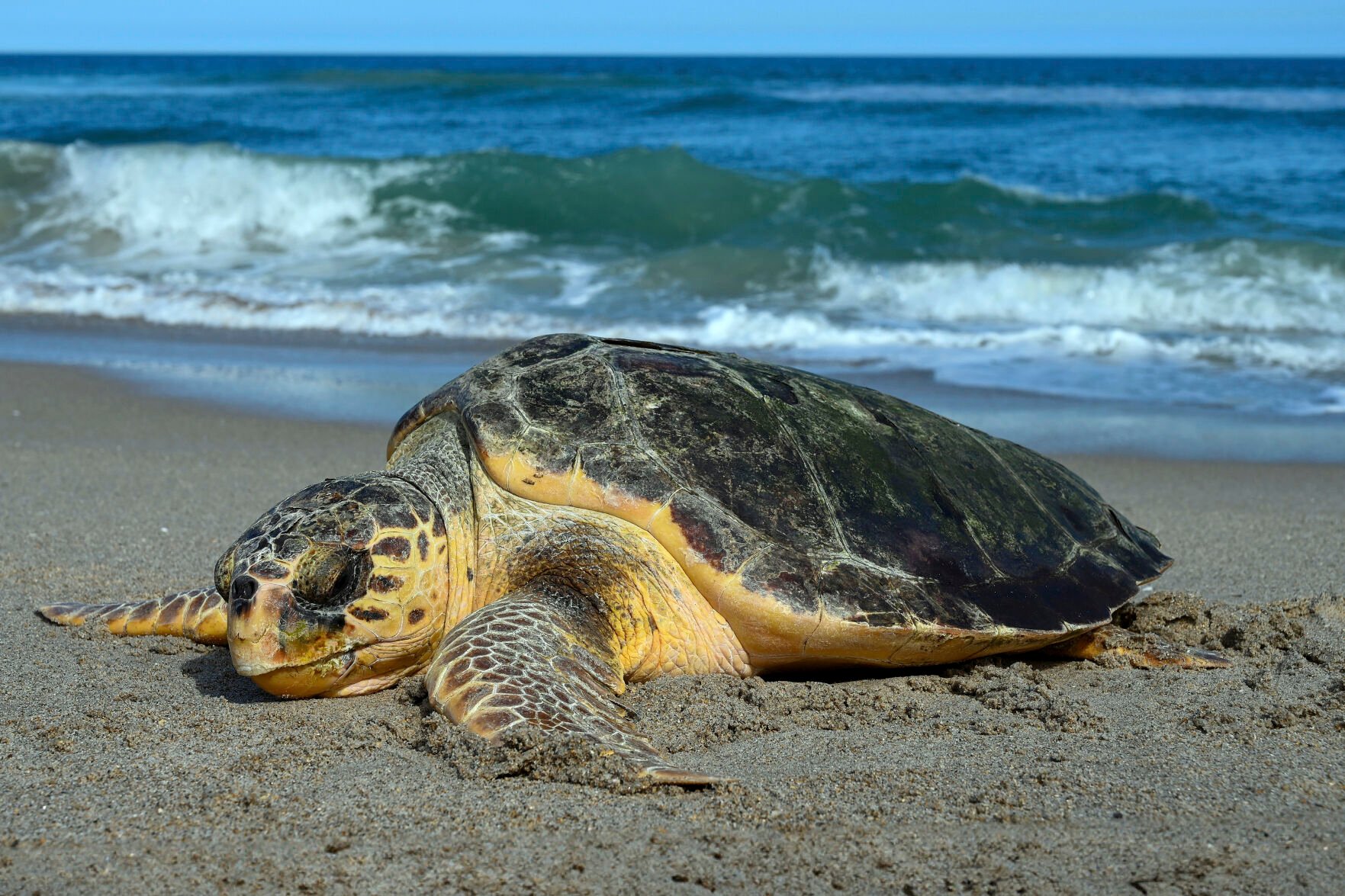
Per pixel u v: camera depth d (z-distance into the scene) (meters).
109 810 1.10
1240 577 1.86
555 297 4.17
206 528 2.00
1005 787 1.15
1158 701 1.37
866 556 1.40
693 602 1.38
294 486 2.29
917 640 1.38
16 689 1.35
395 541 1.31
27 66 32.91
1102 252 4.67
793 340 3.64
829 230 5.09
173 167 5.12
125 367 3.32
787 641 1.37
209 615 1.49
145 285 4.26
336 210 5.20
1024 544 1.51
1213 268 4.36
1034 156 7.65
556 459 1.38
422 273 4.50
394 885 1.01
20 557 1.82
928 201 5.48
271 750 1.21
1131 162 7.40
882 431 1.54
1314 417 2.93
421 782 1.15
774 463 1.43
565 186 5.30
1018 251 4.73
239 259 4.71
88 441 2.60
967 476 1.55
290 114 9.87
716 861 1.04
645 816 1.10
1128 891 1.01
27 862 1.03
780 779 1.17
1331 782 1.16
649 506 1.36
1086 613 1.47
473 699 1.20
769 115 10.09
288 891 1.00
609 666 1.28
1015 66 40.28
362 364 3.39
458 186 5.23
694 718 1.30
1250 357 3.48
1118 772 1.18
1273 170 6.95
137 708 1.31
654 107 10.62
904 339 3.66
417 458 1.45
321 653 1.28
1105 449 2.66
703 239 5.02
